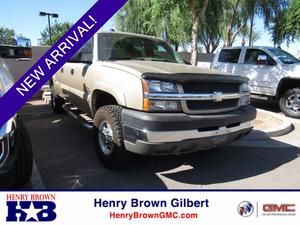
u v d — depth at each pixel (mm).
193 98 3939
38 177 4262
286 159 5262
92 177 4309
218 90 4207
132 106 3926
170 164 4848
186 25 11836
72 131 6566
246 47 10406
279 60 9422
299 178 4512
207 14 13961
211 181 4320
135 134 3844
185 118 3832
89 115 5602
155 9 9945
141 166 4727
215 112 4137
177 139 3807
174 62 5738
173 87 3869
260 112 8695
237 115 4316
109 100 4785
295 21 17766
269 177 4520
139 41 5723
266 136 6414
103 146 4570
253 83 9930
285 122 7398
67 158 5004
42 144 5688
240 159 5195
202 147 4090
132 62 4754
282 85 9203
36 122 7328
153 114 3760
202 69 4617
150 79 3820
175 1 9508
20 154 3559
